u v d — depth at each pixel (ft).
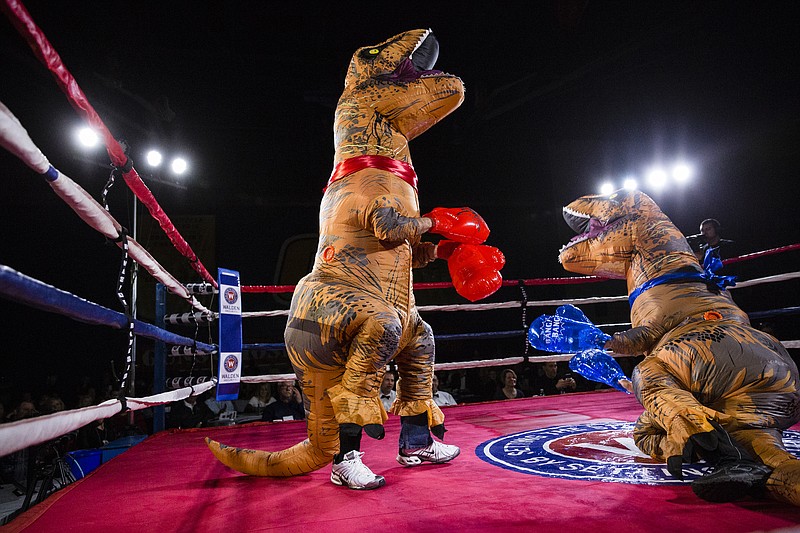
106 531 7.17
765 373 8.22
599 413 16.49
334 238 9.41
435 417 10.49
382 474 9.86
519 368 39.63
